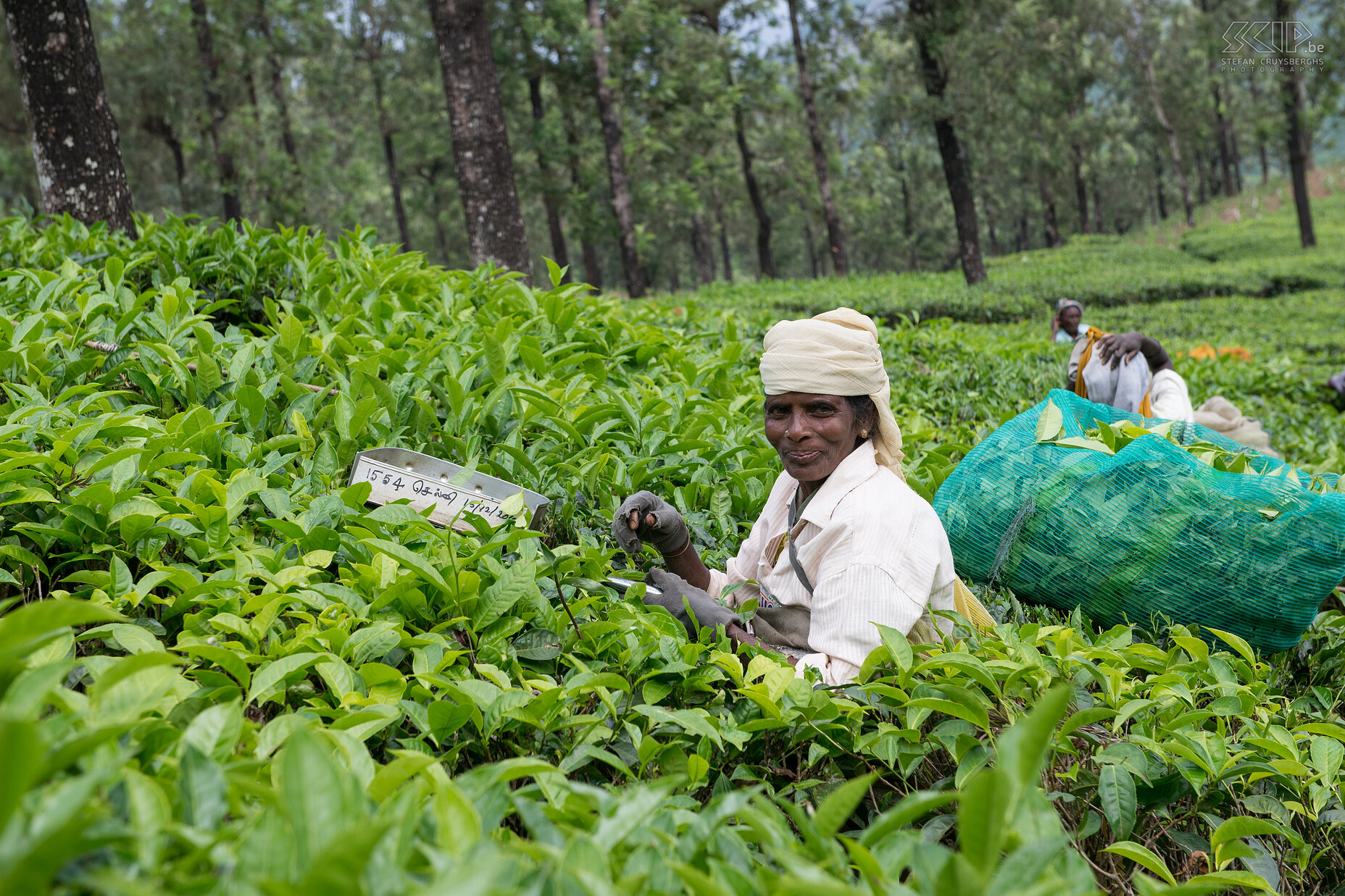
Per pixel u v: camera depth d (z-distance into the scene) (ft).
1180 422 11.59
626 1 77.61
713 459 10.66
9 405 9.41
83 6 19.58
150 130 85.10
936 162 165.37
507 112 86.84
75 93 19.25
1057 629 7.46
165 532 7.24
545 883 3.42
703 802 6.20
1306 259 100.73
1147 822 6.58
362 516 7.43
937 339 22.62
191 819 3.51
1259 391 29.04
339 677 5.49
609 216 99.86
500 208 29.09
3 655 3.49
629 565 9.00
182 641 5.65
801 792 6.03
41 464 7.66
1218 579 8.93
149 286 15.29
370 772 4.46
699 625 7.25
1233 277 89.04
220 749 4.23
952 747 6.13
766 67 95.50
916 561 7.14
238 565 6.62
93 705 4.19
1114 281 85.10
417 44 93.04
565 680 6.57
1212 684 7.47
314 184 86.17
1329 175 185.06
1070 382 17.25
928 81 76.95
